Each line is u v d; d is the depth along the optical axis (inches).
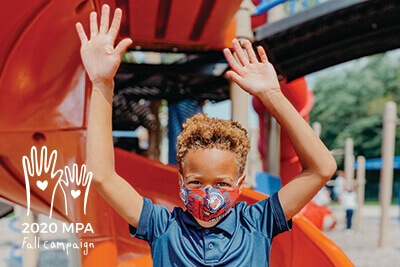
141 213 52.5
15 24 93.6
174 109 289.3
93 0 94.7
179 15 107.5
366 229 440.5
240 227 52.5
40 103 97.4
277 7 204.2
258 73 53.5
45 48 95.7
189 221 52.1
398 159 701.3
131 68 175.8
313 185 52.0
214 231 51.3
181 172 51.5
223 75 188.5
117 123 338.3
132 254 103.2
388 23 142.6
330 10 139.3
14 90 96.0
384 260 270.8
